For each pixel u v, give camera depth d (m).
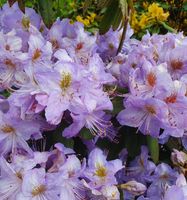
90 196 0.47
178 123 0.48
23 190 0.44
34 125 0.47
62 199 0.45
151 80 0.49
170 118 0.48
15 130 0.48
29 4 0.89
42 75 0.45
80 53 0.59
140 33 1.14
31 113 0.46
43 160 0.45
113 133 0.51
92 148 0.52
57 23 0.58
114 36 0.65
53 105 0.45
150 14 1.15
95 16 1.13
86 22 1.13
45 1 0.62
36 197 0.44
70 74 0.46
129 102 0.48
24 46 0.55
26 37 0.55
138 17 1.24
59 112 0.45
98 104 0.47
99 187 0.47
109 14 0.62
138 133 0.51
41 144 0.51
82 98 0.46
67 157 0.49
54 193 0.44
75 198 0.46
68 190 0.46
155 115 0.47
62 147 0.46
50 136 0.50
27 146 0.47
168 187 0.49
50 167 0.47
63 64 0.46
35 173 0.44
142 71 0.50
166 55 0.52
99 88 0.49
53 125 0.48
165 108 0.46
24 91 0.46
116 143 0.52
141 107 0.48
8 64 0.51
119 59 0.58
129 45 0.65
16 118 0.47
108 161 0.51
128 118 0.49
